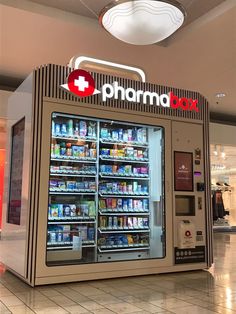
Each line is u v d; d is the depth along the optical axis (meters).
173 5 2.91
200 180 4.43
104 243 4.08
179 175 4.27
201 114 4.59
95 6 4.78
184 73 6.95
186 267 4.16
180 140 4.34
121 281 3.64
